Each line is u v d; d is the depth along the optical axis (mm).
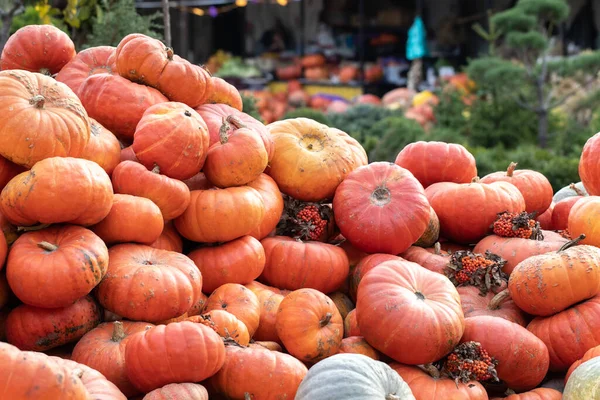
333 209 2939
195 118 2625
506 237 2939
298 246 2801
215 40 14234
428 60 11773
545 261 2609
